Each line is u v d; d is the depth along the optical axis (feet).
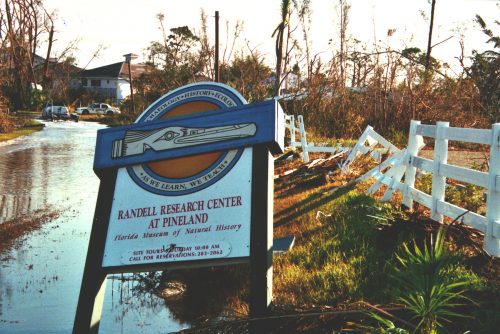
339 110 86.07
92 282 17.08
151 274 26.13
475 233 23.84
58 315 20.95
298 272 22.22
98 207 17.65
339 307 16.28
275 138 16.34
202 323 17.92
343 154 50.93
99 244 17.30
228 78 111.96
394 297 17.10
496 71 76.28
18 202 44.27
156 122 17.70
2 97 129.18
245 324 16.05
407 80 86.69
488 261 20.80
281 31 74.79
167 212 17.01
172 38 177.17
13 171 63.41
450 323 15.74
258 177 16.40
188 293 23.20
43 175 60.54
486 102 77.36
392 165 35.81
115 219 17.44
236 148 16.78
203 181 16.90
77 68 292.20
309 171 47.65
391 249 23.41
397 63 89.25
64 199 45.91
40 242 31.86
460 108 79.82
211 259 16.19
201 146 17.07
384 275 20.35
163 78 148.46
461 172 24.34
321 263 23.26
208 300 22.00
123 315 21.15
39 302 22.33
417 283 15.05
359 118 84.53
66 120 201.57
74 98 310.65
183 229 16.72
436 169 26.63
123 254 17.03
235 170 16.69
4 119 124.57
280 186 44.55
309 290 20.22
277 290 20.61
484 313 15.71
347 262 22.63
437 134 26.66
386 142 45.44
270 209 16.53
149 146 17.60
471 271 19.38
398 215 26.07
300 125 58.13
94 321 16.99
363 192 37.42
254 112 16.71
